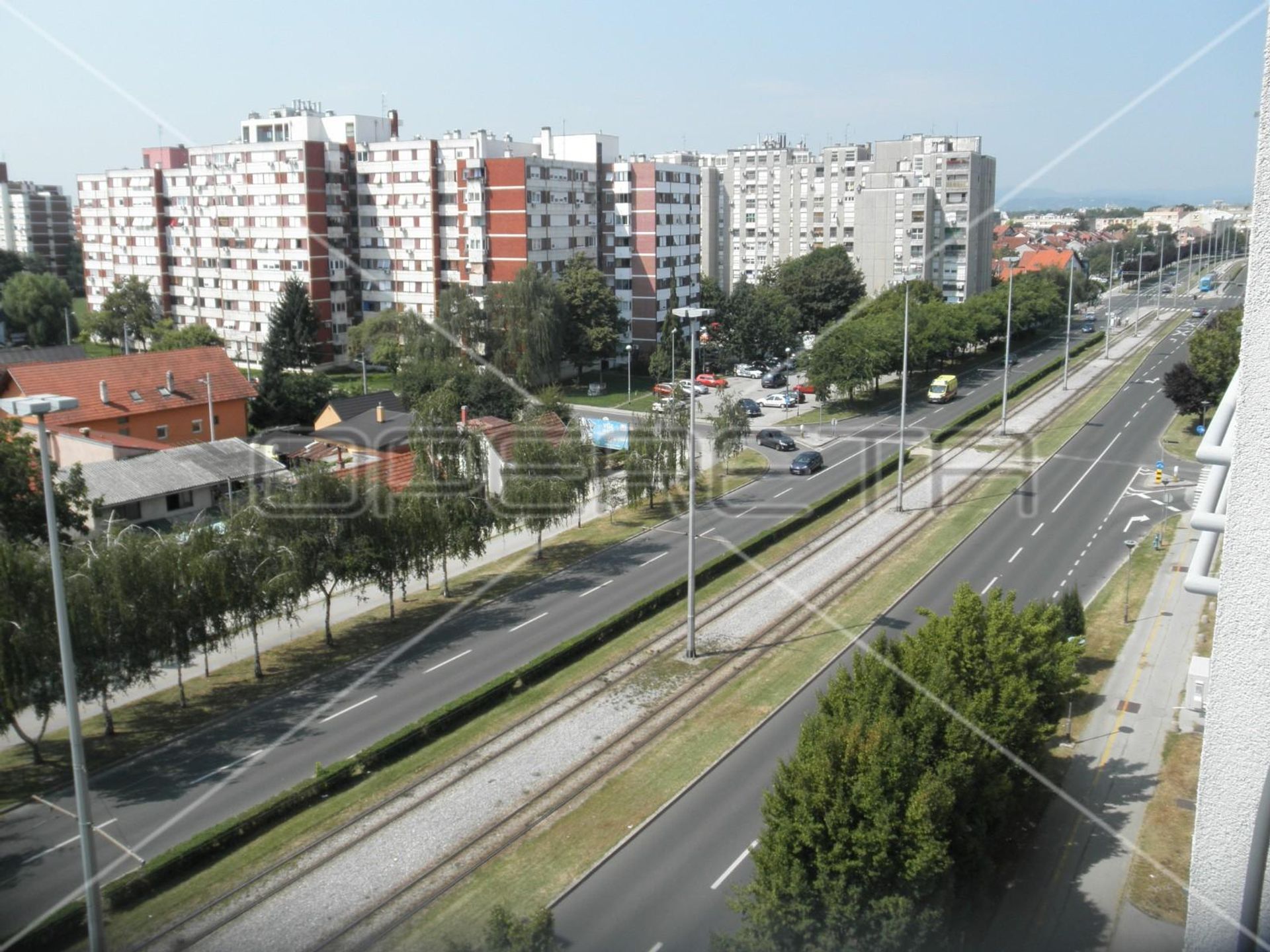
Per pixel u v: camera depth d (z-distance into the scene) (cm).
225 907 1875
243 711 2738
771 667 2941
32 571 2355
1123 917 1811
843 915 1484
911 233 10031
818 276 9400
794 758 1714
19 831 2152
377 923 1817
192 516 4419
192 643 2692
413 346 7088
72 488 3209
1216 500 1046
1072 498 4697
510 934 1464
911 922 1495
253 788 2309
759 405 7125
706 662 2988
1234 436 937
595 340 7781
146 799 2280
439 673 2952
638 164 8944
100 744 2558
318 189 8356
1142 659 2934
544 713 2672
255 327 8875
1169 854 1992
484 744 2506
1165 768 2322
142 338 9381
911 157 10844
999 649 1972
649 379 8362
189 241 9244
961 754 1731
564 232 8581
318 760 2439
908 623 3250
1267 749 941
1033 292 9531
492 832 2114
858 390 7500
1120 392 7262
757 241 13012
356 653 3133
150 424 5369
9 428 3195
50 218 15225
